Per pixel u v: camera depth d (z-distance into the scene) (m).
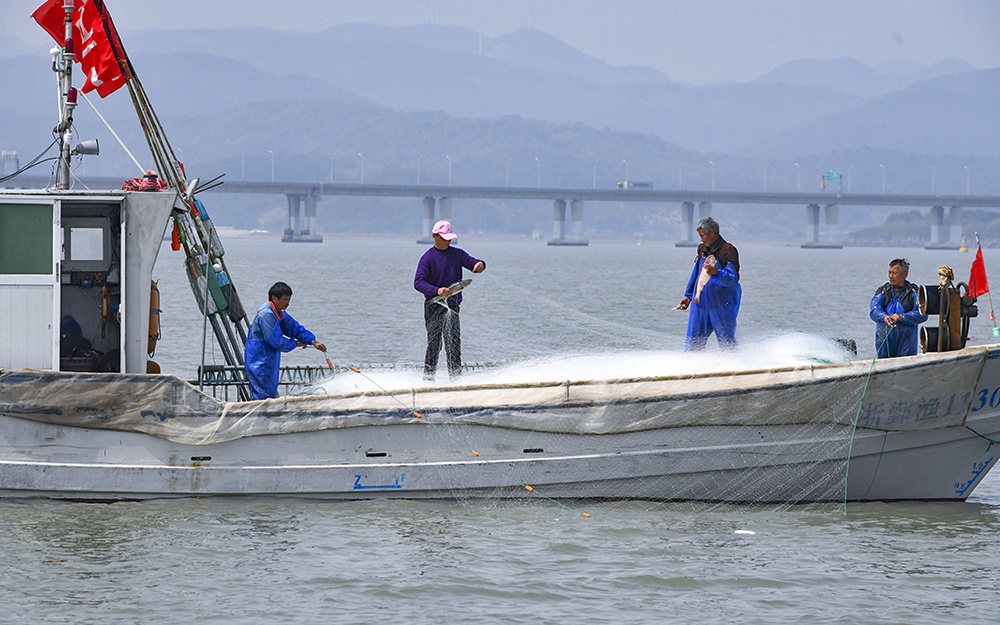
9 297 47.12
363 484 48.03
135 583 39.84
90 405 47.34
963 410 48.06
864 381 47.00
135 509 47.50
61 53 51.72
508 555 43.06
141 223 47.97
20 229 47.00
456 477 47.97
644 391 47.50
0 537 44.12
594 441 47.78
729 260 52.09
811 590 40.06
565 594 39.41
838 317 169.75
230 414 47.72
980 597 39.50
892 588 40.19
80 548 43.16
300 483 48.00
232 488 48.03
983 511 49.75
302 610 37.69
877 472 48.94
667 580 40.81
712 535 45.78
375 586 39.81
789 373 47.19
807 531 46.56
